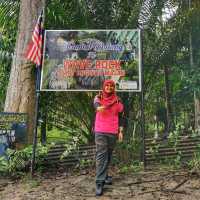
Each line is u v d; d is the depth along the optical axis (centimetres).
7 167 393
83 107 518
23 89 455
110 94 330
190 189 321
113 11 515
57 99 512
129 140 452
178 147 440
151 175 370
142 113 401
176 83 607
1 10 515
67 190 331
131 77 403
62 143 450
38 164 407
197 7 498
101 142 323
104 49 407
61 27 498
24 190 337
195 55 521
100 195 312
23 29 464
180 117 609
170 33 496
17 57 462
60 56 408
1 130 404
